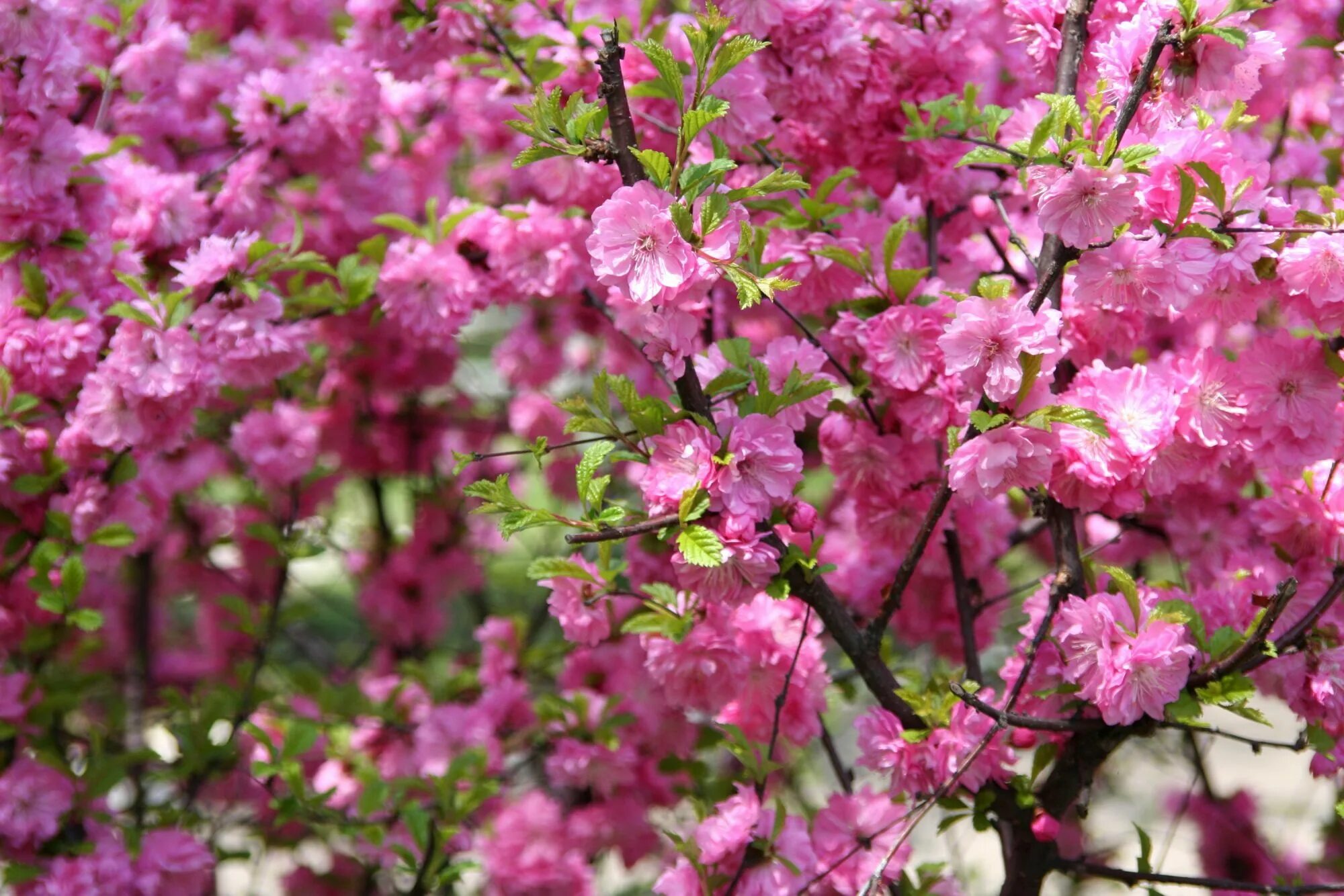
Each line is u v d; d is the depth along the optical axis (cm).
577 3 136
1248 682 109
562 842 141
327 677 182
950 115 120
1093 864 115
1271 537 117
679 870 114
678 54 125
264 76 136
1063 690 111
